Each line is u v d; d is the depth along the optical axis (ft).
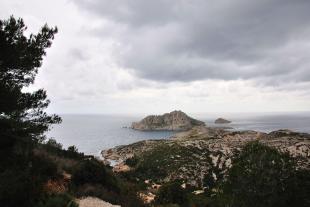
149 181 240.73
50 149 87.86
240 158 84.23
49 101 73.05
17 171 47.75
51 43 72.95
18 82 66.39
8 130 63.87
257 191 76.48
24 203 42.14
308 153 271.69
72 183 62.44
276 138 443.32
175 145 431.84
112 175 84.43
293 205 75.15
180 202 112.98
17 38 64.03
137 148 583.58
